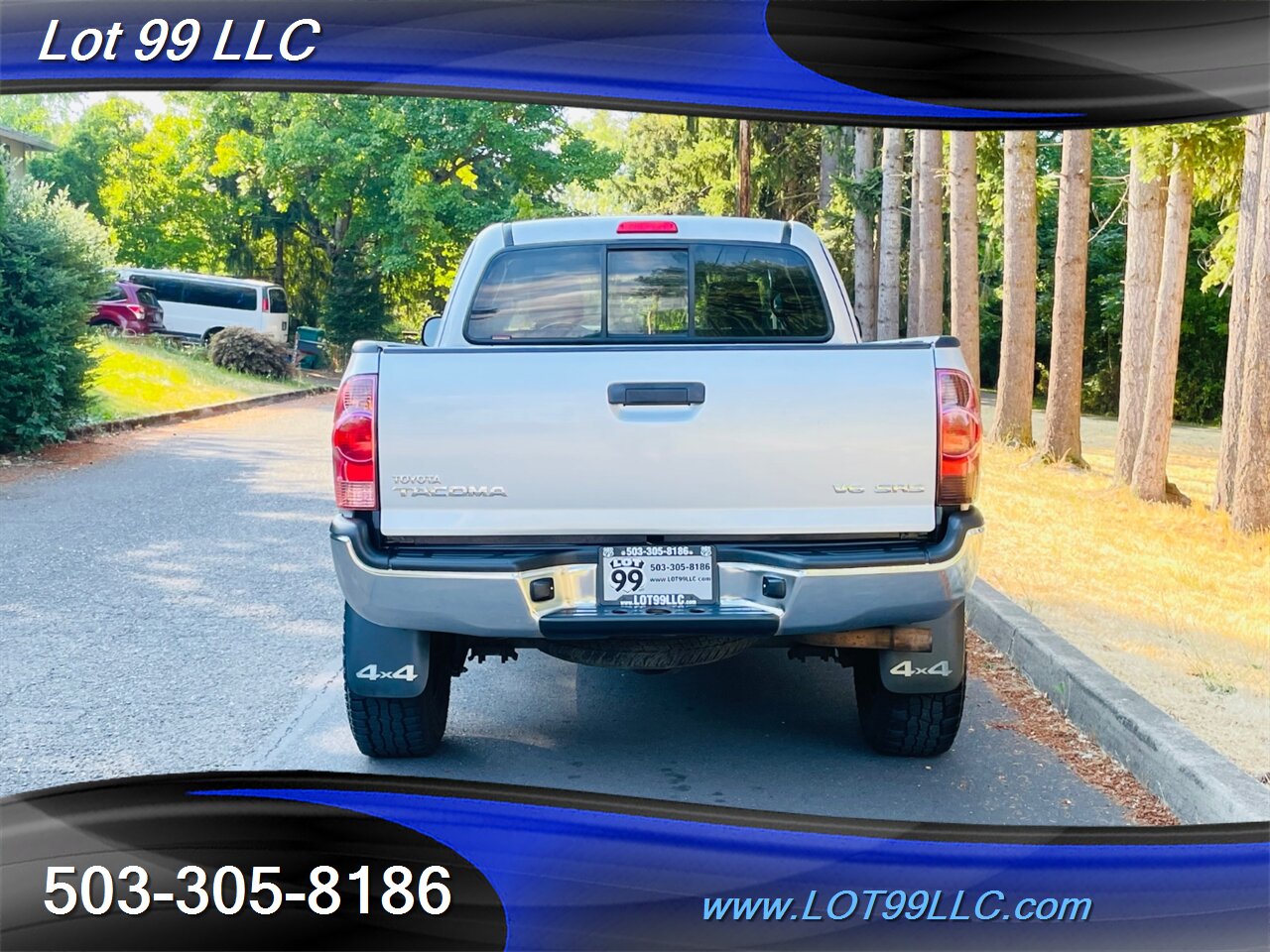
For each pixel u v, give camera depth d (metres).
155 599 8.04
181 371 28.14
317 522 11.28
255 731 5.47
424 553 4.44
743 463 4.45
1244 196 13.40
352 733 5.20
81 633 7.14
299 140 43.84
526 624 4.42
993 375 51.53
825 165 44.75
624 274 5.73
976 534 4.51
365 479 4.44
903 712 5.07
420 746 5.12
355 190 45.75
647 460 4.43
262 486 13.67
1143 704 5.33
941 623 4.93
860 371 4.46
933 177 24.75
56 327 15.85
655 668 4.75
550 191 47.81
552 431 4.42
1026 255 20.64
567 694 6.21
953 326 22.23
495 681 6.43
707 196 47.88
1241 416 12.05
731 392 4.44
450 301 5.76
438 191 42.50
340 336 44.41
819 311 5.80
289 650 6.84
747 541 4.52
